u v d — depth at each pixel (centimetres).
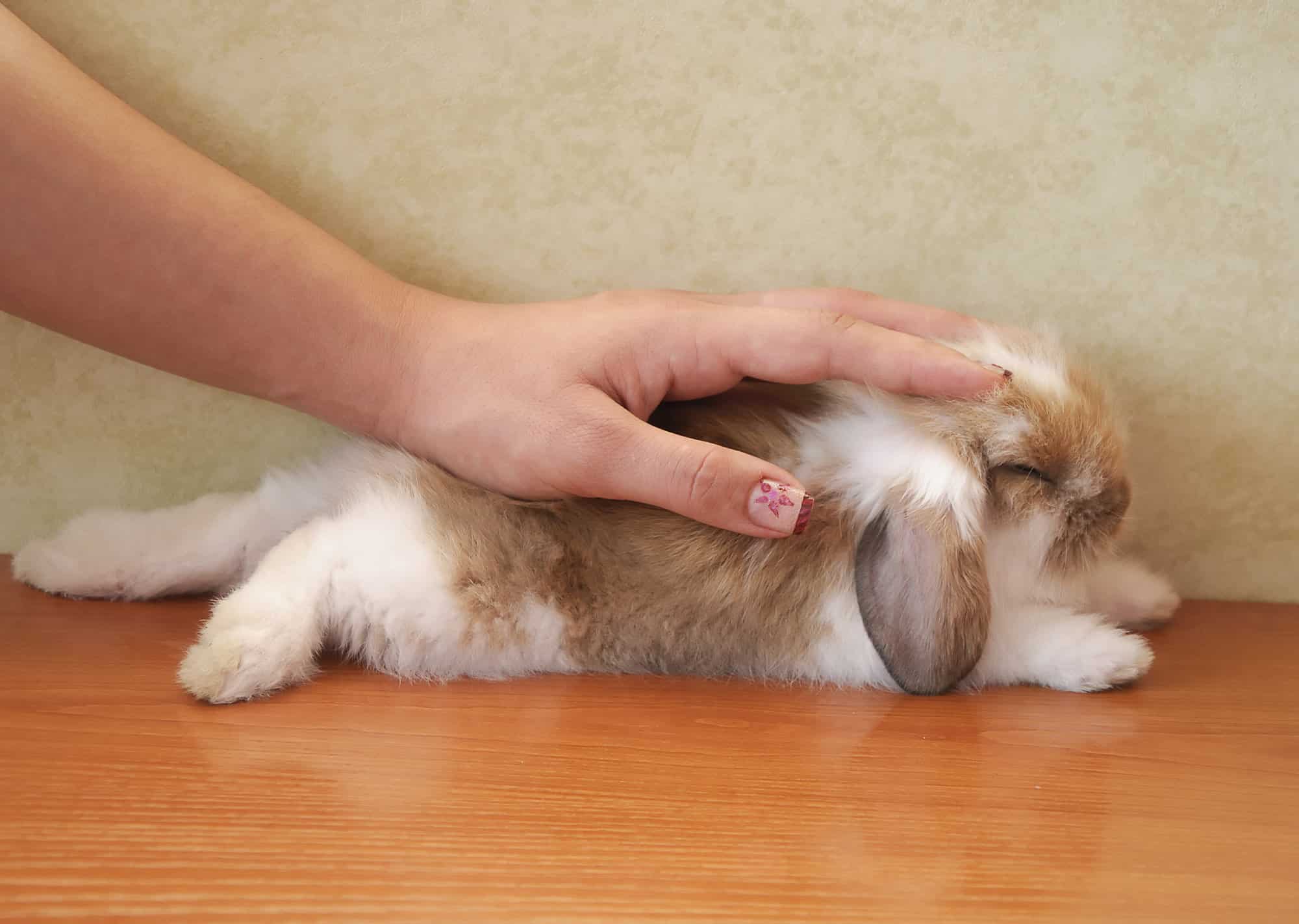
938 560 54
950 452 56
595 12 59
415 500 55
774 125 60
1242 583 65
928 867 44
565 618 56
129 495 62
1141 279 62
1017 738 51
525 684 55
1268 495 64
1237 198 61
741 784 47
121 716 49
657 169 60
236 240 55
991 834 45
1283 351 63
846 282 62
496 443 55
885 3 59
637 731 51
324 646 56
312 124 59
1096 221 61
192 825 44
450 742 49
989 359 58
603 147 60
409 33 59
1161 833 46
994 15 60
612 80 60
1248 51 60
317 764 47
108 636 55
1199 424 63
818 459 57
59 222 53
